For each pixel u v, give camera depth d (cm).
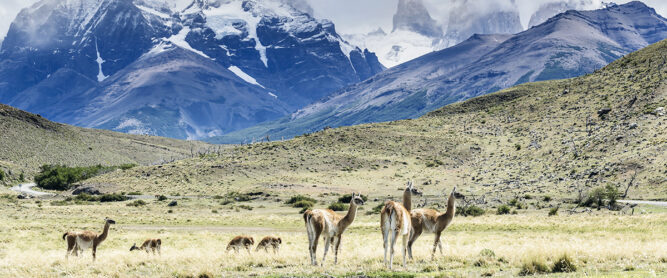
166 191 12188
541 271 1786
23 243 3884
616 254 2094
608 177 9344
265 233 5109
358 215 7612
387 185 11994
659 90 13688
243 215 7856
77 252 2438
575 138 12912
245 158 15225
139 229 5694
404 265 1917
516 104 19162
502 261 2070
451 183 11775
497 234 4312
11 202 10462
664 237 3531
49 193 14425
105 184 13388
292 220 6888
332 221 2042
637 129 11494
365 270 1888
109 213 8038
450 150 15362
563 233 4294
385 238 1892
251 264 2225
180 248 3566
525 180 10806
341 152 15575
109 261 2372
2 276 2050
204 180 13175
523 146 14025
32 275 2053
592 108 14975
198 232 5212
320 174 13412
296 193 11231
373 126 19038
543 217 6016
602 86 16762
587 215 6184
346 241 3656
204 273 1939
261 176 13325
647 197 7694
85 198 11412
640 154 9781
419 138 16825
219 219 7075
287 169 13925
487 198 9350
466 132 17225
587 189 8769
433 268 1908
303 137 17850
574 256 2023
